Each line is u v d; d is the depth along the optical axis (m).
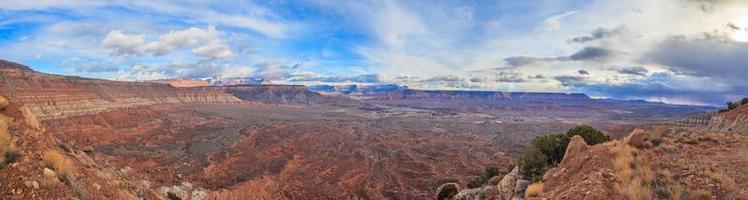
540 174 22.31
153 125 171.00
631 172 12.17
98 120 166.12
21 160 10.99
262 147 132.25
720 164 14.03
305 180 86.50
